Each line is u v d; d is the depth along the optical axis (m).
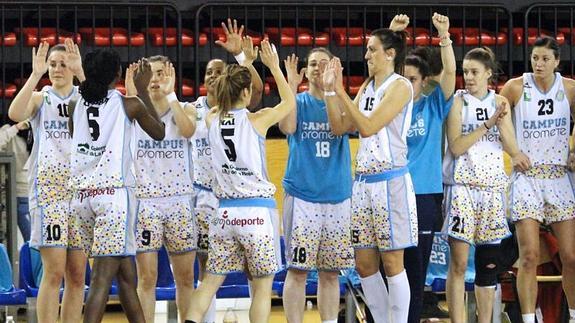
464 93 11.16
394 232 10.45
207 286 10.49
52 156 10.70
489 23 17.02
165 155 11.21
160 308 14.34
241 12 16.42
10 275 11.90
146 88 10.45
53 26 16.72
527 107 11.48
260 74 16.30
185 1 15.82
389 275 10.55
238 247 10.52
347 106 10.03
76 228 10.69
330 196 10.80
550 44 11.38
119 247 10.25
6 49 15.73
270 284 10.45
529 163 11.30
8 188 13.71
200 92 15.78
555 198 11.49
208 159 11.28
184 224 11.29
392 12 16.55
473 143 11.05
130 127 10.34
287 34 16.23
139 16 16.44
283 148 14.94
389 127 10.43
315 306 14.61
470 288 12.09
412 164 10.80
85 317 10.12
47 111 10.70
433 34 16.62
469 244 11.17
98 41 15.73
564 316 12.66
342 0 15.80
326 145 10.80
